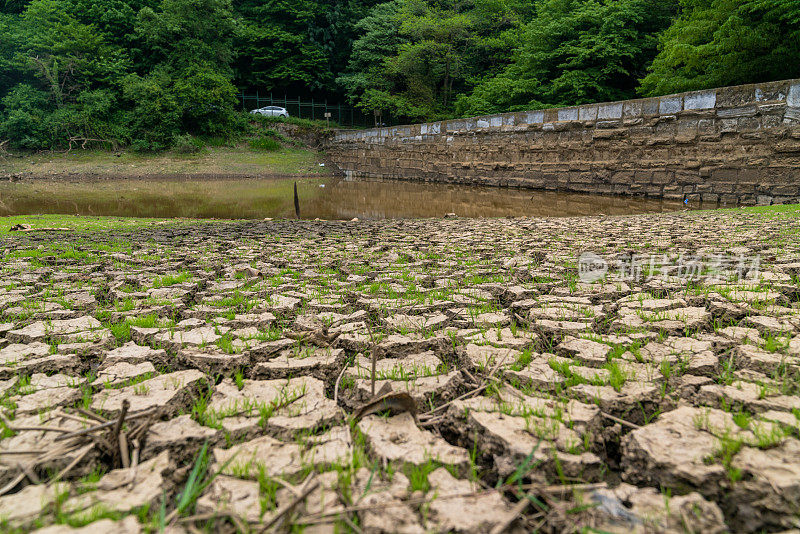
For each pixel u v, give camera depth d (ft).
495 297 13.69
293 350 9.51
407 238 27.86
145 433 6.17
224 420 6.59
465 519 4.61
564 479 5.36
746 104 53.36
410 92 141.49
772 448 5.64
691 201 59.82
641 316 11.20
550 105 96.78
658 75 79.15
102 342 9.86
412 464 5.55
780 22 61.36
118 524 4.50
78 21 121.29
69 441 5.81
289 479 5.31
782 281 14.11
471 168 96.63
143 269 18.34
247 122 140.05
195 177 106.42
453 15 129.90
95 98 116.98
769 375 7.80
